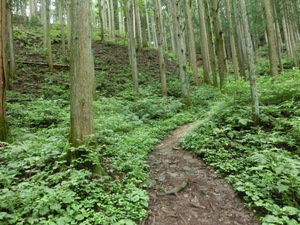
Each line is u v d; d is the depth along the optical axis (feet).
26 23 78.79
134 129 24.08
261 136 15.40
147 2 95.91
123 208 9.91
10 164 10.82
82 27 13.33
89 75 13.69
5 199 8.55
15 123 21.38
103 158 14.61
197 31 93.71
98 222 8.72
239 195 11.28
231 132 17.31
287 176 11.14
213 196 11.56
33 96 33.71
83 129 13.24
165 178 13.76
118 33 101.65
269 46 35.17
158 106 32.96
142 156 16.02
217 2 39.22
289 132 15.16
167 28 115.03
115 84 45.65
